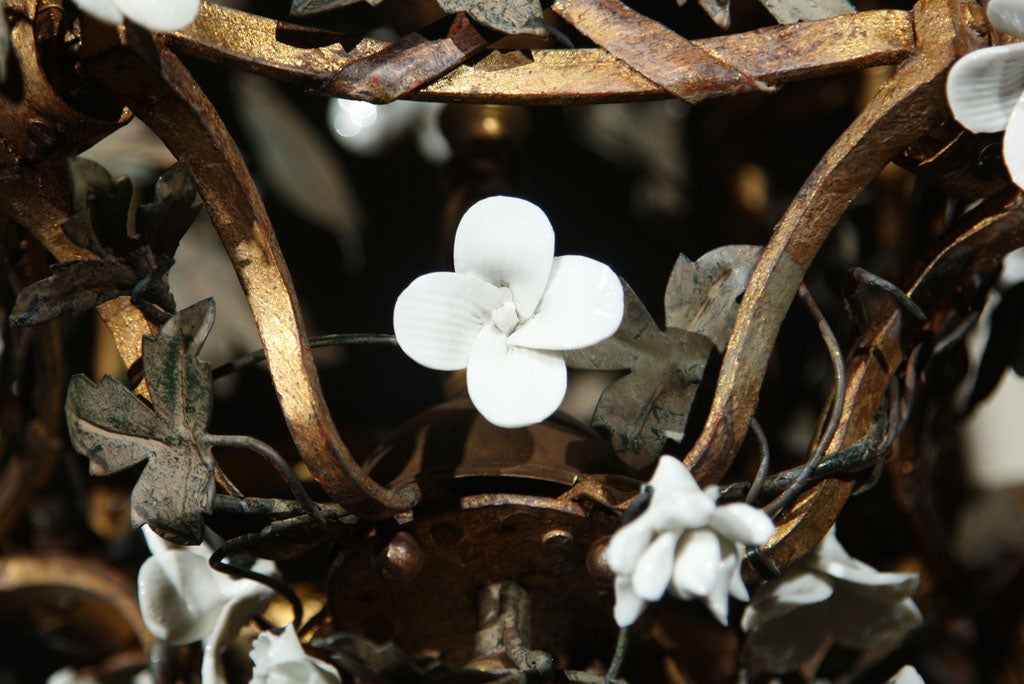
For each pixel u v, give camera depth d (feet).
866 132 2.16
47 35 2.16
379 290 2.88
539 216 2.12
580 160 2.90
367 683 2.20
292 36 2.16
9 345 2.41
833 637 2.32
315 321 2.85
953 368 2.35
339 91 2.16
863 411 2.21
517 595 2.22
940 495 2.63
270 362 2.12
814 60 2.17
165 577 2.25
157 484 2.12
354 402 2.88
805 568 2.25
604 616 2.26
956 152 2.19
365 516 2.14
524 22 2.17
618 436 2.13
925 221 2.37
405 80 2.16
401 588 2.23
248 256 2.13
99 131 2.19
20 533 2.54
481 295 2.12
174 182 2.12
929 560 2.61
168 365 2.13
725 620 2.01
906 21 2.17
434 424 2.25
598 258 2.89
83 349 2.77
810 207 2.16
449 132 2.42
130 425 2.13
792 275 2.16
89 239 2.12
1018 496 2.74
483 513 2.17
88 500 2.60
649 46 2.18
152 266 2.15
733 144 2.78
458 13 2.18
